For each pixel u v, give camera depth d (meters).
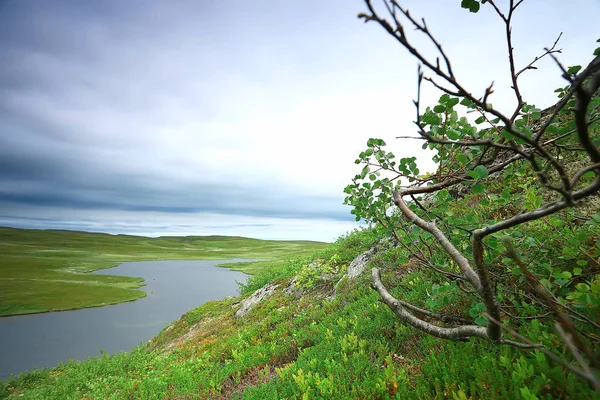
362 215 4.87
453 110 3.11
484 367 3.15
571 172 5.64
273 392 4.75
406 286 6.67
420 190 3.79
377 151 4.25
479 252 2.48
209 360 10.20
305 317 9.69
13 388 15.18
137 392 9.08
